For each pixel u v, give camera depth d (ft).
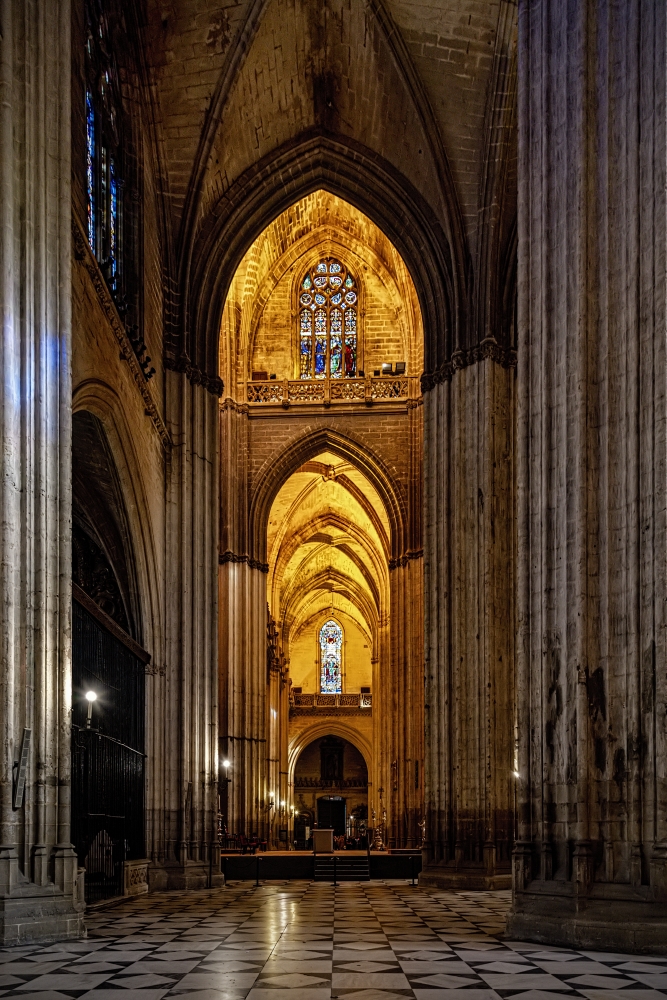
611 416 42.27
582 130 44.50
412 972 31.17
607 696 40.47
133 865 66.23
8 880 38.09
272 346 129.59
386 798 161.38
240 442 125.08
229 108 79.97
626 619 40.45
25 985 28.66
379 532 147.23
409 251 88.74
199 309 84.64
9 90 42.98
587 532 41.86
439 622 81.15
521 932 40.11
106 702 59.72
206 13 74.79
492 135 79.15
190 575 79.97
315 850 93.40
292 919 49.16
